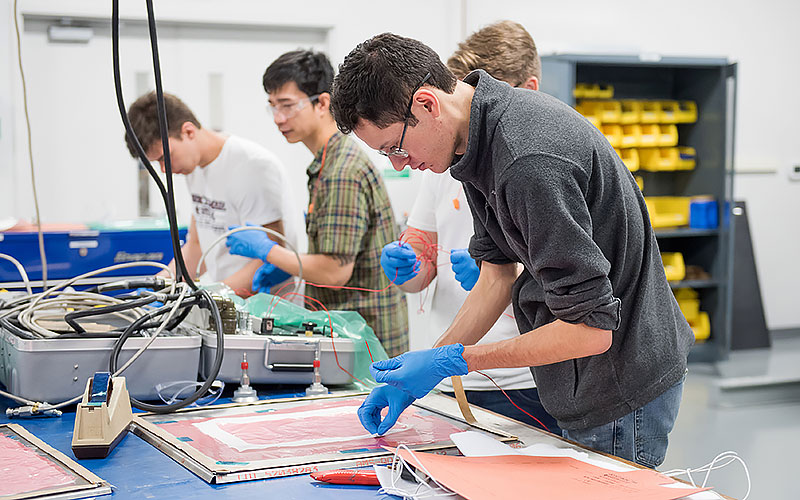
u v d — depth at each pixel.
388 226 2.41
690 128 5.52
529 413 1.93
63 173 4.54
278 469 1.12
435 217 2.07
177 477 1.11
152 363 1.48
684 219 5.44
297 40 4.99
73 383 1.43
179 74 4.73
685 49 5.95
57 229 2.87
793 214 6.32
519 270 1.58
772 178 6.23
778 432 3.97
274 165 2.62
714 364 5.32
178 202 4.77
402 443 1.26
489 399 1.96
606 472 1.12
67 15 4.36
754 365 5.30
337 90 1.23
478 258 1.53
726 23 6.03
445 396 1.63
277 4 4.78
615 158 1.27
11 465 1.13
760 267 6.26
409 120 1.20
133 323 1.47
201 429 1.31
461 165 1.22
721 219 5.27
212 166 2.60
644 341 1.37
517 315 1.47
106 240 2.87
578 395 1.41
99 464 1.16
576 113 1.25
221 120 4.85
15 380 1.44
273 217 2.66
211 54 4.78
